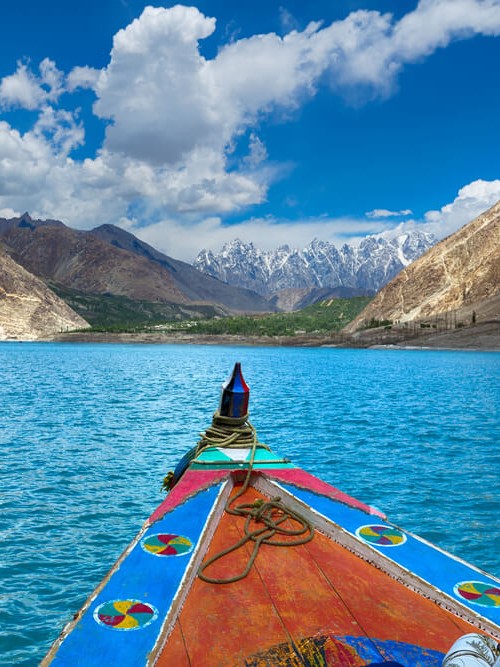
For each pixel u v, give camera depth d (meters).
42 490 14.03
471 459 18.52
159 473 16.06
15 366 81.25
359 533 5.39
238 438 8.48
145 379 57.69
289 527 5.55
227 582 4.44
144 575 4.42
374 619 4.04
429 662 3.57
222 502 6.04
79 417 27.84
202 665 3.47
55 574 9.21
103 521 11.77
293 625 3.93
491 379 62.12
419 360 121.94
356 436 23.12
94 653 3.46
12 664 6.83
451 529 11.62
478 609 4.11
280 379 61.12
